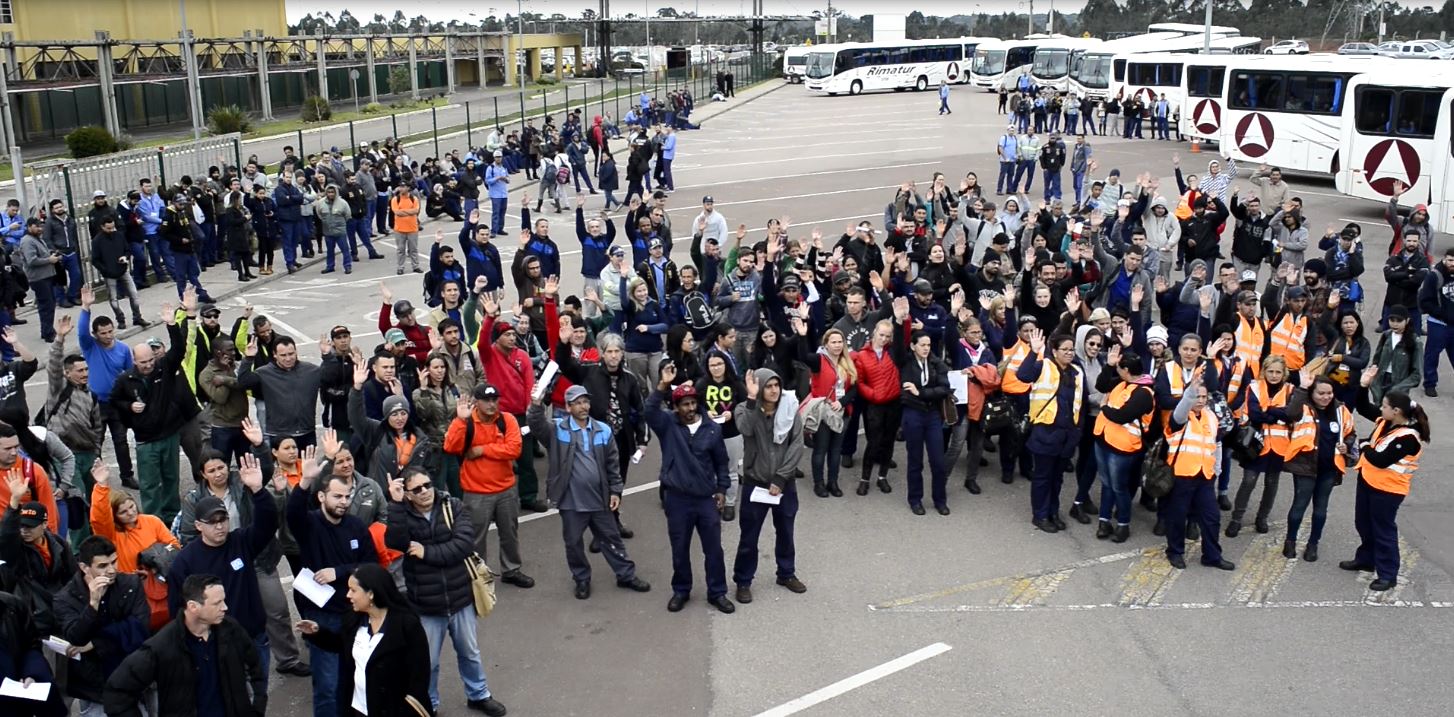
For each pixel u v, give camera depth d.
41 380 16.25
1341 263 17.27
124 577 7.18
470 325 13.53
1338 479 10.30
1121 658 8.66
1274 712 7.92
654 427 9.28
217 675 6.49
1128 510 10.70
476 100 74.81
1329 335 13.59
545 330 13.37
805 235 27.25
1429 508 11.62
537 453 13.09
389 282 22.73
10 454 8.16
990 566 10.30
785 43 155.62
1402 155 25.98
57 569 7.74
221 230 24.14
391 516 7.57
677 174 38.72
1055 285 14.07
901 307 11.20
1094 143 43.56
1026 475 12.58
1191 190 20.33
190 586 6.34
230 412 10.82
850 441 12.66
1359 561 10.19
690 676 8.44
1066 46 60.22
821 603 9.60
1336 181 28.52
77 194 22.11
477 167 32.03
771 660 8.66
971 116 55.34
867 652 8.77
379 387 9.95
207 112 57.69
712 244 15.63
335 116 62.06
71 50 47.44
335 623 7.38
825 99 72.56
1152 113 44.56
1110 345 11.29
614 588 9.95
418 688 6.52
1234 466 13.12
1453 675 8.42
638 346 13.17
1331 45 107.00
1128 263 15.06
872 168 38.06
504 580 10.02
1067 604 9.56
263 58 58.47
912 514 11.52
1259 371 11.97
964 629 9.12
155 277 22.67
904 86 75.06
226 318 19.69
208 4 60.66
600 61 100.81
